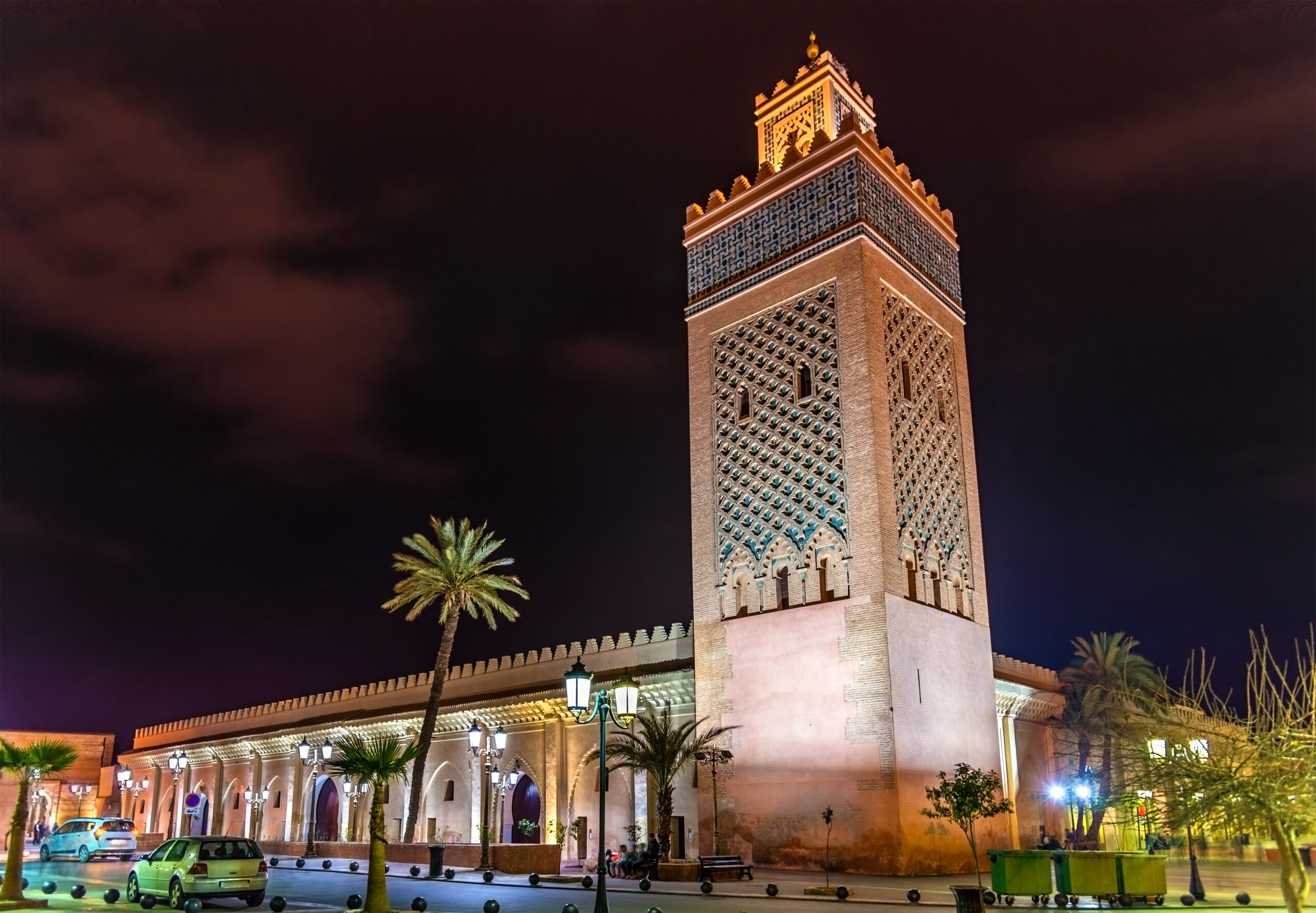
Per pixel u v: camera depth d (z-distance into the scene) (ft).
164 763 216.54
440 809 151.02
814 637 102.83
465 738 149.59
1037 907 67.41
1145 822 46.80
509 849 100.83
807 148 125.70
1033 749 130.62
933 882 85.56
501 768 142.61
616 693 56.03
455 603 135.44
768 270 117.60
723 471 116.26
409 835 125.59
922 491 108.88
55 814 231.91
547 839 131.34
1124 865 67.56
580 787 131.23
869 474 102.47
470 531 136.87
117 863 125.80
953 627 107.65
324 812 175.63
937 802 76.64
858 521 102.17
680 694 119.44
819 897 74.08
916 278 117.91
